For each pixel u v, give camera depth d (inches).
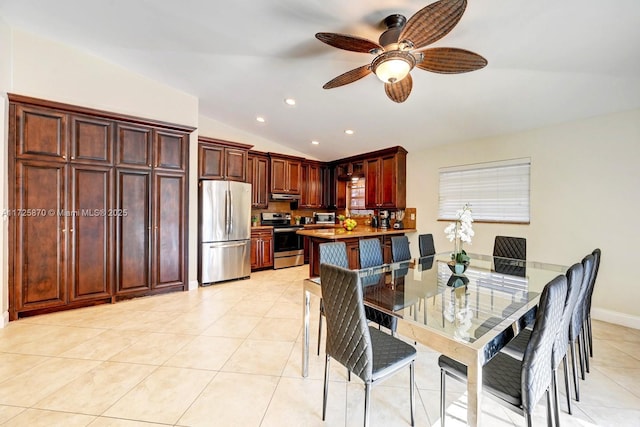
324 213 265.0
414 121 152.2
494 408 68.9
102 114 126.5
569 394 66.9
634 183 110.3
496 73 102.6
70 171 121.2
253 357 89.8
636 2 67.1
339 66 115.0
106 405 67.5
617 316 114.3
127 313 123.5
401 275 97.2
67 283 122.2
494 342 49.3
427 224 184.5
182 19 96.3
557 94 109.4
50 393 71.4
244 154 195.5
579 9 70.7
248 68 125.1
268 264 215.5
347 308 55.7
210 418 64.1
